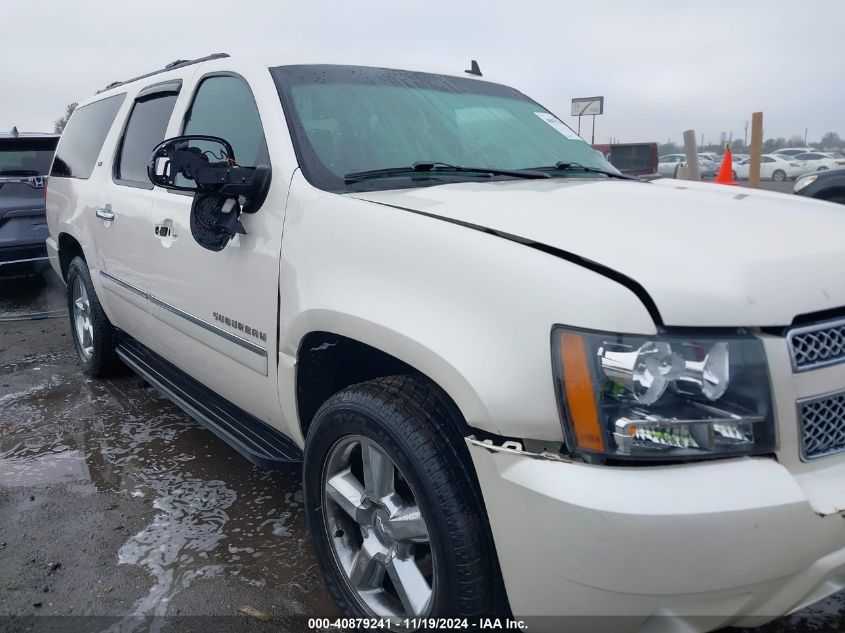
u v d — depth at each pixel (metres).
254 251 2.64
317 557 2.47
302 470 2.57
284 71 2.97
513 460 1.73
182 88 3.54
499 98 3.59
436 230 2.02
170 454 3.88
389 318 2.01
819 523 1.65
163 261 3.33
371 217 2.21
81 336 5.17
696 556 1.58
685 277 1.72
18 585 2.70
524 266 1.79
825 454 1.76
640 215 2.10
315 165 2.58
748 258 1.81
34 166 8.16
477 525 1.91
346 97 2.96
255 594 2.64
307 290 2.34
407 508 2.17
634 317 1.66
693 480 1.61
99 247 4.26
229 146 2.70
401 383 2.12
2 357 5.82
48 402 4.71
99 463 3.78
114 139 4.27
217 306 2.90
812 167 31.66
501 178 2.83
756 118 9.16
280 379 2.56
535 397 1.71
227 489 3.47
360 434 2.17
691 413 1.66
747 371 1.68
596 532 1.59
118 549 2.95
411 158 2.83
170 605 2.58
